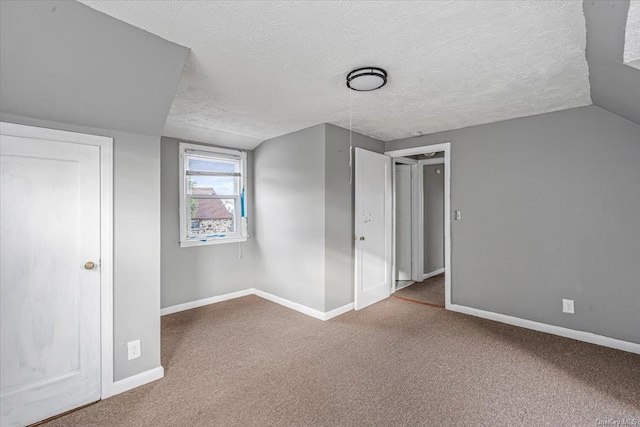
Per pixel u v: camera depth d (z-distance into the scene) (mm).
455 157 3643
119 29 1592
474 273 3504
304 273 3645
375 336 2963
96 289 1967
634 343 2572
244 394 2043
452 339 2879
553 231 2969
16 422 1705
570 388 2082
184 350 2689
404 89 2438
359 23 1586
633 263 2578
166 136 3689
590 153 2766
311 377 2248
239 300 4180
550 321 2994
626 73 1783
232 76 2229
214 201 4156
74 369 1892
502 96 2580
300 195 3693
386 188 4207
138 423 1770
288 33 1683
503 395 2016
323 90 2479
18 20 1375
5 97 1601
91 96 1798
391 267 4402
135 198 2123
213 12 1499
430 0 1397
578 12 1455
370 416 1822
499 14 1495
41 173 1780
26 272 1744
